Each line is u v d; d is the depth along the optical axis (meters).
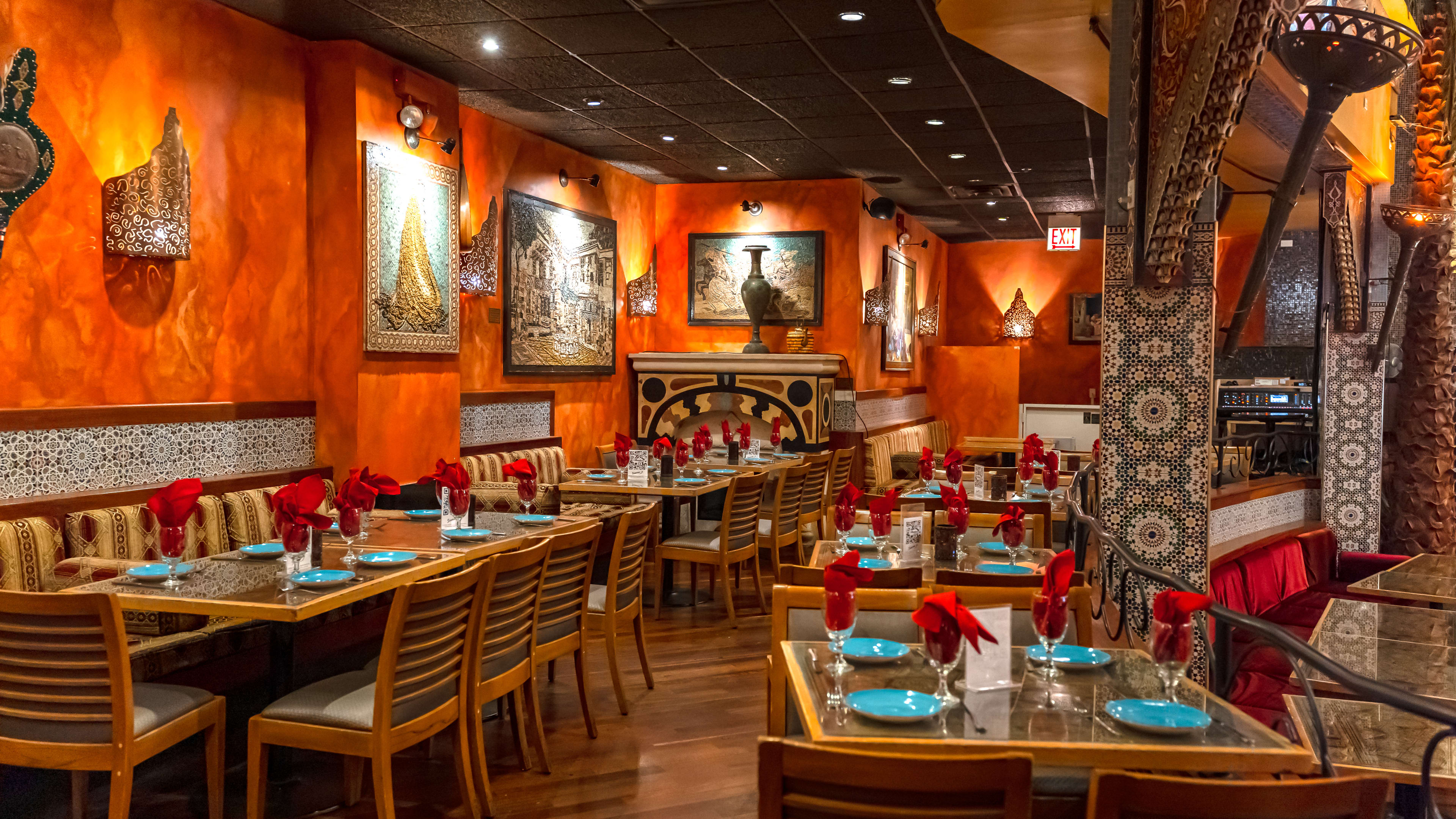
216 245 6.07
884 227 12.66
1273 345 11.33
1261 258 5.02
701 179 11.67
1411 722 3.22
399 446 7.21
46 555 4.63
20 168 4.78
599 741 4.52
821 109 8.43
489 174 8.73
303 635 5.16
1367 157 6.86
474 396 8.48
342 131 6.70
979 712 2.45
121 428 5.35
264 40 6.37
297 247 6.67
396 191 7.08
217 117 6.04
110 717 3.07
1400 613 4.55
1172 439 4.69
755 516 7.15
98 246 5.31
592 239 10.47
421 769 4.20
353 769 3.79
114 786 3.05
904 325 13.81
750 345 11.21
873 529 4.63
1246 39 3.56
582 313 10.31
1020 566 4.33
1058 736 2.29
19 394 4.93
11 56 4.79
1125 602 4.25
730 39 6.65
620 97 8.14
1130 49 4.62
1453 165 6.24
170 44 5.70
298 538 3.73
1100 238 15.91
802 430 10.80
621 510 7.38
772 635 3.38
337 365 6.77
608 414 11.03
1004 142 9.51
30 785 3.79
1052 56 6.18
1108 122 4.70
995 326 16.45
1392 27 4.04
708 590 7.92
